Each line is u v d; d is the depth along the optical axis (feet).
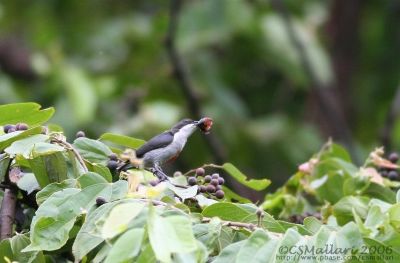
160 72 47.60
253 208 16.63
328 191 22.65
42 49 49.01
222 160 41.24
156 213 14.08
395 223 15.92
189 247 13.69
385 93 56.85
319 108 52.08
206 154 44.62
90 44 51.72
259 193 44.55
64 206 16.15
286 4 53.72
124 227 14.12
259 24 48.34
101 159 18.98
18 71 51.98
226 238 15.94
